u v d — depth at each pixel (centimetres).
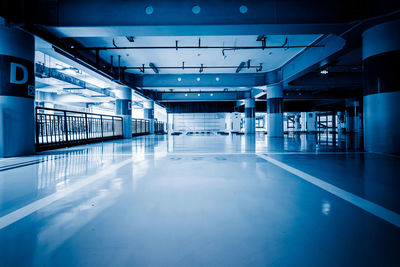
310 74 1677
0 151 672
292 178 398
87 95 2155
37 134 838
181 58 1298
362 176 409
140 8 698
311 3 696
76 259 161
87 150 886
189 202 277
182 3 700
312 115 3631
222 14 698
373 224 214
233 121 3425
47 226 214
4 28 670
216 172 454
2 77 670
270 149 884
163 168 500
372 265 151
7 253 168
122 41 1030
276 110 1700
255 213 241
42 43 820
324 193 310
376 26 709
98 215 239
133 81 1700
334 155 686
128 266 152
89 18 696
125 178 405
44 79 1491
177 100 2527
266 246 176
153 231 202
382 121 706
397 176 407
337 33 769
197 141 1423
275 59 1348
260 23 697
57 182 378
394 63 681
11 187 348
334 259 158
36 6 692
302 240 185
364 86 759
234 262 156
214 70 1588
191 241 184
